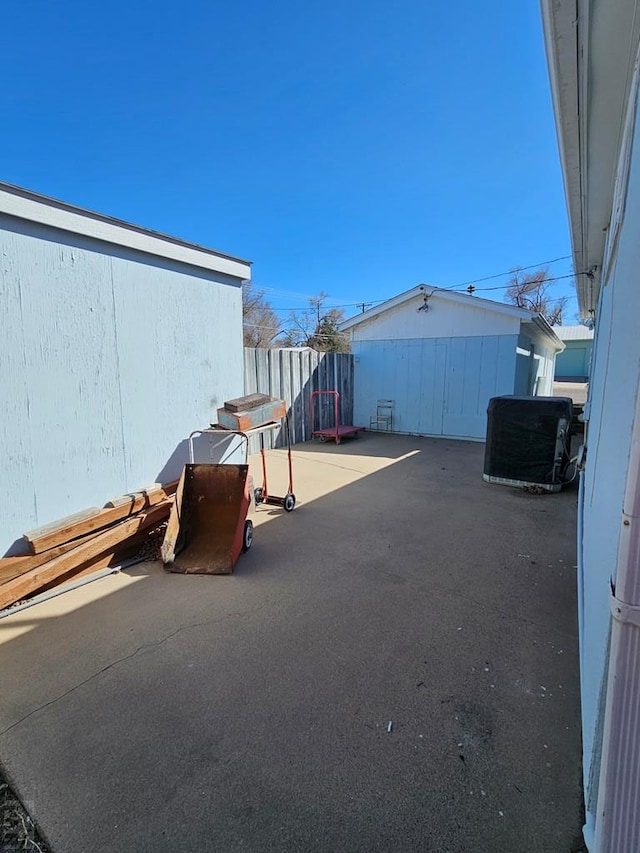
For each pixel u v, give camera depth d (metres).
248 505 3.28
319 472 5.76
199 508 3.37
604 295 3.18
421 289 8.65
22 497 2.63
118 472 3.24
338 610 2.39
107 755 1.45
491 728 1.56
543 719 1.60
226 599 2.52
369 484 5.15
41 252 2.66
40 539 2.58
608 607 0.82
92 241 2.96
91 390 3.01
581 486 4.18
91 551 2.76
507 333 7.93
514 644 2.07
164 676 1.85
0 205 2.41
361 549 3.25
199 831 1.19
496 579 2.75
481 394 8.28
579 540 2.95
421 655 1.99
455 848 1.14
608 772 0.76
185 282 3.72
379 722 1.59
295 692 1.75
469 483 5.20
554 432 4.72
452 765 1.40
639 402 0.68
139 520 3.12
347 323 9.63
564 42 1.82
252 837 1.17
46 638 2.14
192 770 1.39
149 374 3.45
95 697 1.73
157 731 1.55
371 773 1.37
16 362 2.57
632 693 0.72
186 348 3.77
